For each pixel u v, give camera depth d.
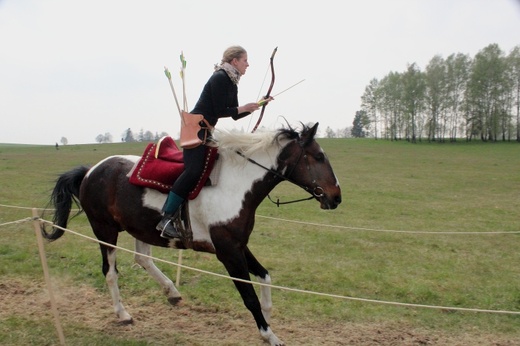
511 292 6.32
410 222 12.02
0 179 19.27
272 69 4.59
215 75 4.30
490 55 61.62
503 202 15.80
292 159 4.41
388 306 5.72
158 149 4.74
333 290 6.36
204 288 6.15
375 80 78.56
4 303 5.52
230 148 4.43
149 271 5.40
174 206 4.35
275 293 6.08
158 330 4.92
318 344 4.66
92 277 6.50
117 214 4.80
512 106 61.91
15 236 8.70
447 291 6.38
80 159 34.22
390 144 57.78
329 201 4.39
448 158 38.06
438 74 65.50
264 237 9.62
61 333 4.49
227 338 4.77
